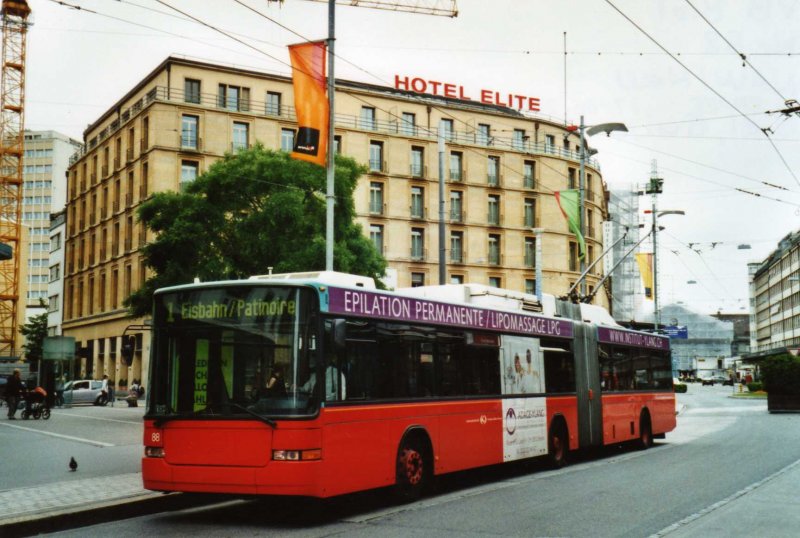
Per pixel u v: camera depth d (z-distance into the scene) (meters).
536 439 16.03
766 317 139.12
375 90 62.88
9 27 91.12
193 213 31.58
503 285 65.50
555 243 67.81
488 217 65.38
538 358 16.55
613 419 19.72
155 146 52.88
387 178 61.09
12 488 11.95
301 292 10.36
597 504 11.33
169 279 31.53
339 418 10.51
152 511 11.05
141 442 19.95
